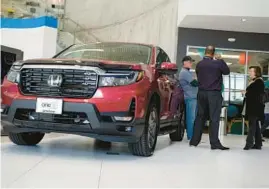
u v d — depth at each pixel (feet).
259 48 32.91
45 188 6.72
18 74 10.82
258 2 27.20
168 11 34.83
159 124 12.91
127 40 39.14
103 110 9.98
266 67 32.96
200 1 27.99
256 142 17.94
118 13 40.11
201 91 16.31
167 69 12.87
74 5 41.16
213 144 16.05
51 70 10.46
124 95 10.19
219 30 32.73
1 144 12.74
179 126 18.71
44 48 25.21
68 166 9.19
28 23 25.73
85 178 7.86
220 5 27.68
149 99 11.21
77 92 10.23
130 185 7.47
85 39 40.57
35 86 10.56
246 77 32.89
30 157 10.21
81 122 10.14
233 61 32.99
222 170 10.10
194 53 32.63
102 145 14.62
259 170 10.55
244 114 18.01
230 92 32.81
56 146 13.17
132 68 10.61
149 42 37.24
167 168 9.84
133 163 10.34
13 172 8.02
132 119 10.31
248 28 31.45
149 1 37.83
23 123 10.60
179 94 17.38
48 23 25.34
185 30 32.48
